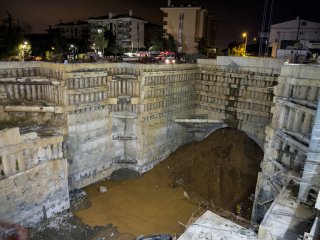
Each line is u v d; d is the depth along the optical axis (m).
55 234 24.06
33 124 28.20
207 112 40.88
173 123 38.81
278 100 23.42
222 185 31.80
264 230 14.46
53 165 25.31
